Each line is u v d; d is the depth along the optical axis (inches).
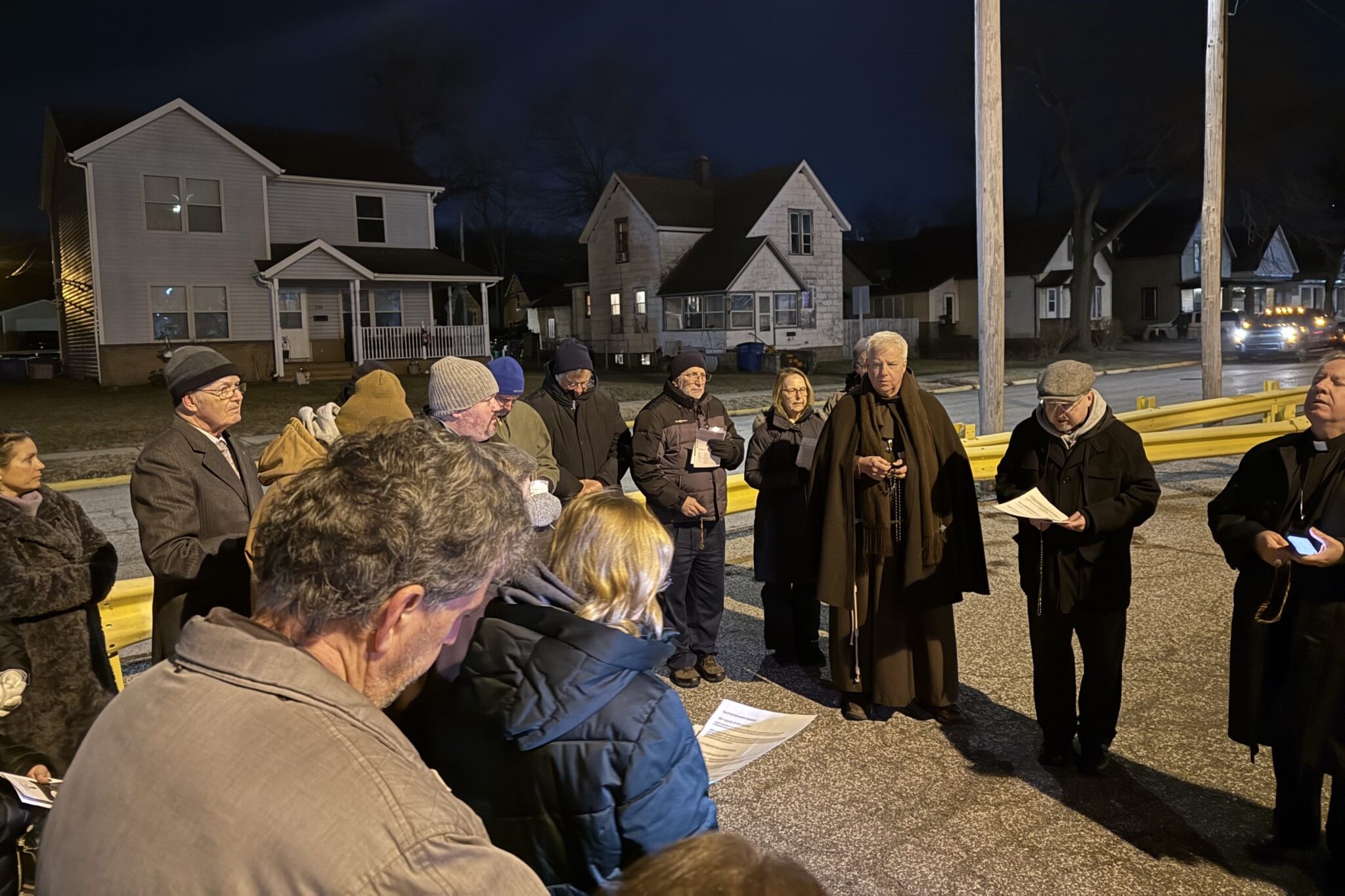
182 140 1015.0
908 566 166.7
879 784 152.0
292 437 127.3
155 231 1008.2
